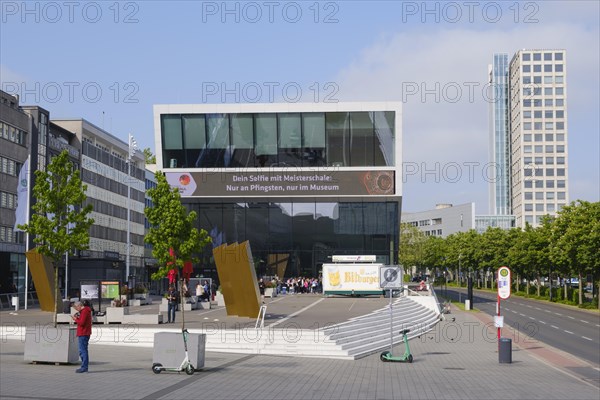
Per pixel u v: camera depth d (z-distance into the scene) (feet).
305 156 238.89
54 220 112.47
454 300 287.48
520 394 58.90
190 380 63.16
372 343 106.01
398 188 236.43
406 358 87.97
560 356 98.68
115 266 254.88
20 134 239.91
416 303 187.83
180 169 240.94
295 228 245.24
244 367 76.18
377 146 237.04
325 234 243.81
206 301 180.04
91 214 305.73
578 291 268.82
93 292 125.39
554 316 199.00
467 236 434.30
